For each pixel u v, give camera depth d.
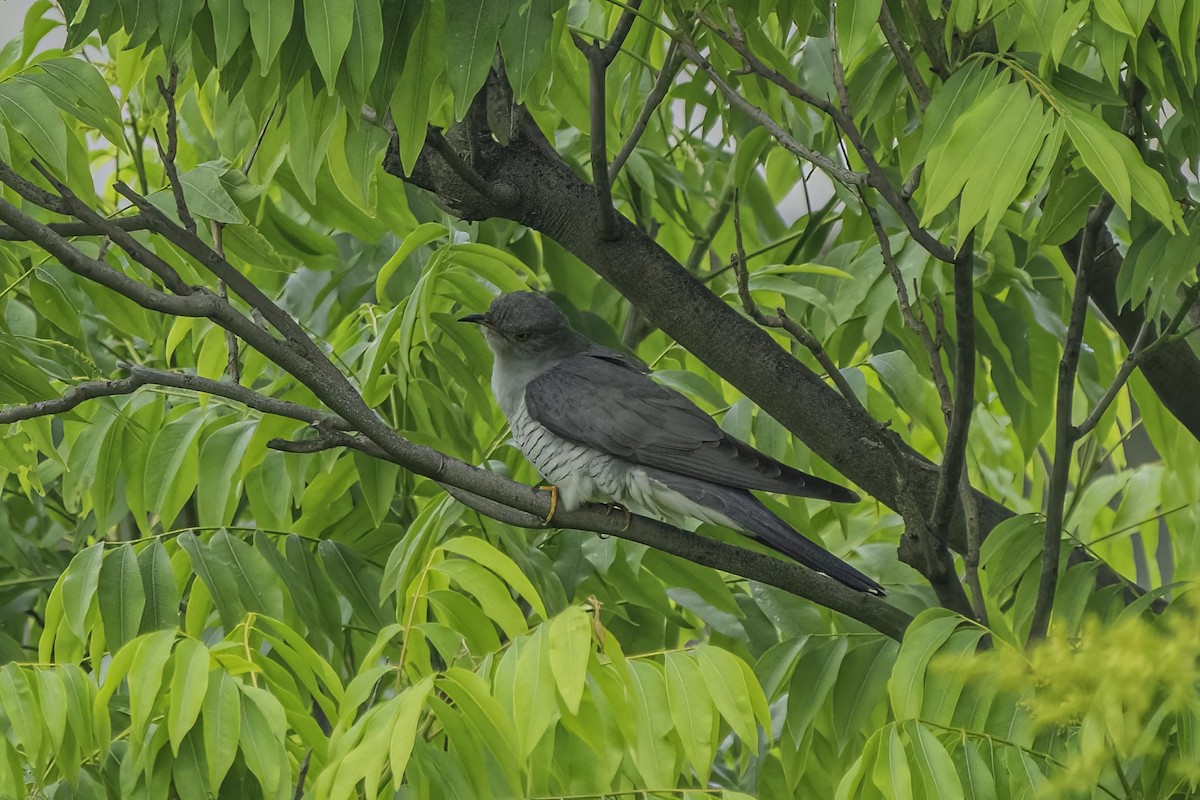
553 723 5.61
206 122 9.81
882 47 8.37
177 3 5.48
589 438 8.16
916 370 9.28
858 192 6.55
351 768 5.02
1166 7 5.40
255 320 6.39
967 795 5.50
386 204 9.48
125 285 5.83
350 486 9.29
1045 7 5.60
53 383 8.88
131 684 5.55
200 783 6.02
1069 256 8.16
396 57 5.79
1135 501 10.48
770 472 7.78
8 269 8.25
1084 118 5.37
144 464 8.48
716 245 12.48
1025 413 9.44
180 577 8.18
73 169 7.21
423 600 6.20
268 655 8.30
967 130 5.45
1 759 5.67
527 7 5.61
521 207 7.27
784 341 10.26
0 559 10.59
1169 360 8.02
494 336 8.77
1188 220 6.54
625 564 8.62
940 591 7.16
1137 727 4.81
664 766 5.38
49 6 8.66
